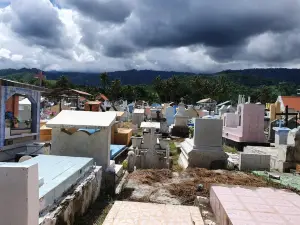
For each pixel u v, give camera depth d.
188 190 7.46
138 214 5.24
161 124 23.45
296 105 34.38
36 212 3.57
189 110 36.06
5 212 3.33
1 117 8.85
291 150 10.43
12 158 9.37
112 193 7.41
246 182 8.41
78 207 5.53
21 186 3.31
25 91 10.14
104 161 8.17
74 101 40.72
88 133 8.23
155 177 8.84
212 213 5.66
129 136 17.20
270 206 5.00
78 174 5.99
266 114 28.14
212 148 11.75
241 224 4.19
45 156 7.05
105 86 88.75
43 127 14.49
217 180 8.55
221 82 91.62
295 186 8.20
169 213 5.36
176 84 91.56
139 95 90.06
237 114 19.88
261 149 13.72
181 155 13.98
